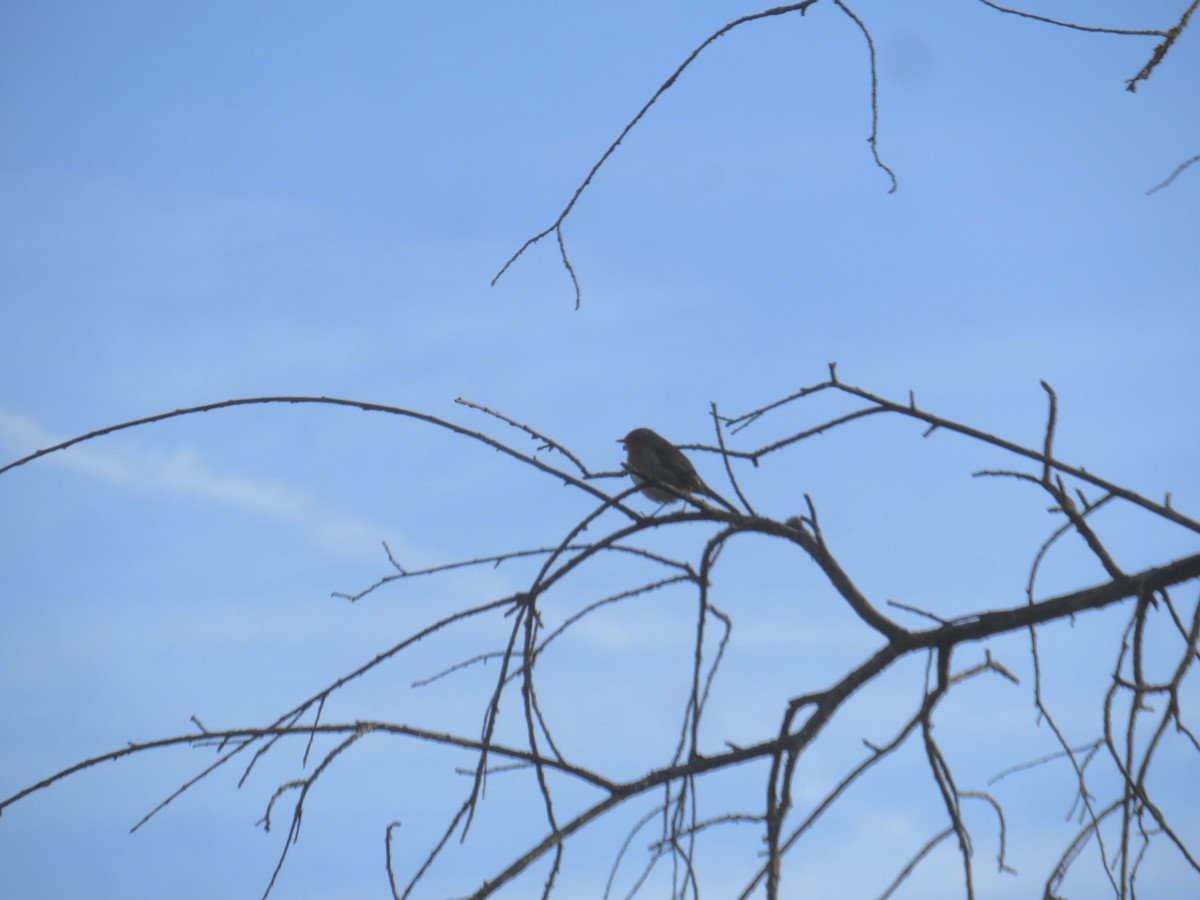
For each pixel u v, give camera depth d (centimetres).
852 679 830
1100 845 747
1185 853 713
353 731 755
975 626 852
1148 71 716
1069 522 871
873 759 758
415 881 717
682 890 728
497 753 750
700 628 757
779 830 727
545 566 789
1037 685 809
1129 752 735
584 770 778
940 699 787
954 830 741
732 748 799
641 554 816
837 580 873
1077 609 843
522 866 724
